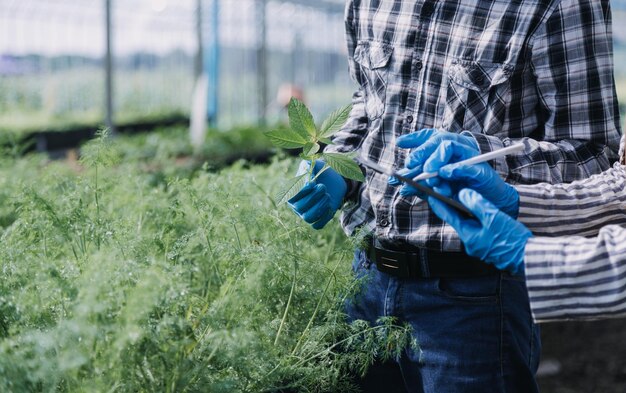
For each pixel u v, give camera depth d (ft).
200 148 19.17
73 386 4.31
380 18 5.99
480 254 4.72
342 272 5.92
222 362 4.73
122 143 19.13
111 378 4.30
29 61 30.30
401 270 5.70
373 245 5.92
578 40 5.24
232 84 36.27
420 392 5.89
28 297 4.53
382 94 5.96
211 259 5.37
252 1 32.63
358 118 6.45
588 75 5.28
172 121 31.94
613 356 12.21
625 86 33.01
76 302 4.40
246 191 6.98
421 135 5.32
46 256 5.44
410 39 5.74
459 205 4.77
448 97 5.56
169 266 4.73
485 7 5.43
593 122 5.37
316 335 5.40
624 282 4.44
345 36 6.61
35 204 5.76
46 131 25.38
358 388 5.90
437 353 5.59
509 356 5.49
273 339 5.37
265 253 5.19
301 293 5.57
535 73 5.37
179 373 4.48
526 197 4.96
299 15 37.32
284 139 5.32
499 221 4.62
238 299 4.86
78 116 31.32
